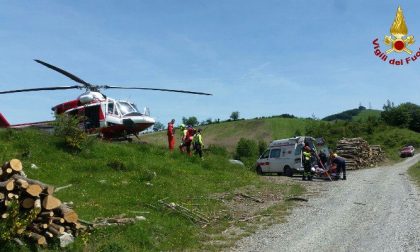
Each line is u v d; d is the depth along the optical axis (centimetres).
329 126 8550
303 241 1066
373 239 1063
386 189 1927
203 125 11612
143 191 1548
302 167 2648
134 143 2467
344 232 1143
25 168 1641
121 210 1252
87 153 2022
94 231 1005
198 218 1297
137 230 1045
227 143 9900
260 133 10488
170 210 1325
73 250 886
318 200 1650
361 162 3878
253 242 1070
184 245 1029
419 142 6888
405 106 9475
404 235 1089
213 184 1903
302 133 9781
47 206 877
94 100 2453
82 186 1528
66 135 2058
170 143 2542
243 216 1365
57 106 2548
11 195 854
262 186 1986
